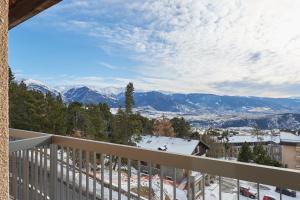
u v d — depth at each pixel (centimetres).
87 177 285
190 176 205
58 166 331
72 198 301
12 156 378
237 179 179
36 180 343
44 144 339
